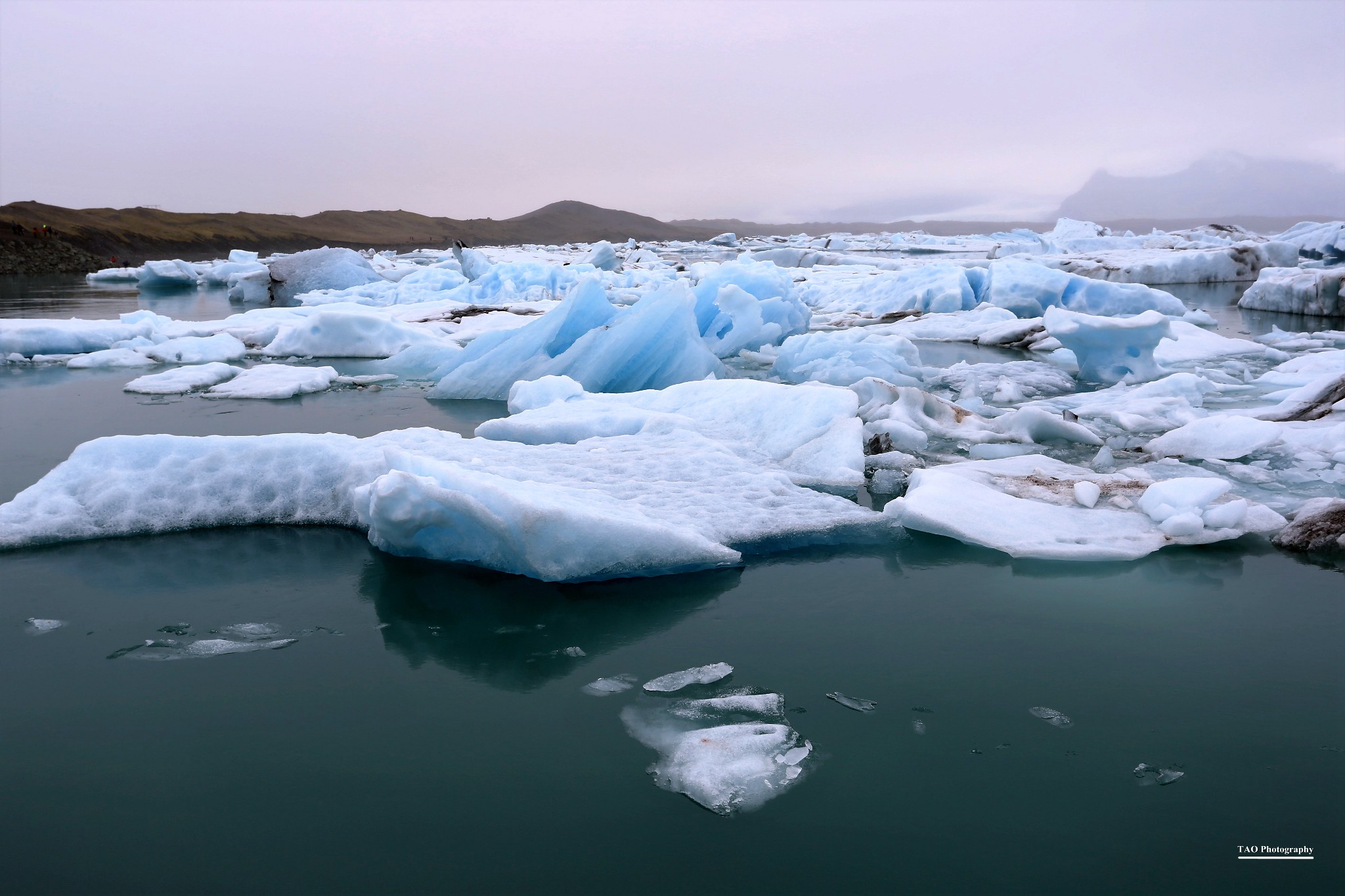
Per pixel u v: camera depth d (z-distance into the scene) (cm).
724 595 334
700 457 514
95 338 1173
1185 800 203
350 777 213
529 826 194
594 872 178
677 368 820
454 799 204
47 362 1068
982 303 1546
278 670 272
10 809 201
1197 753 222
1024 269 1527
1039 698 251
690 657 280
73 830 193
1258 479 480
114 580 348
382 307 1680
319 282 2117
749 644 290
